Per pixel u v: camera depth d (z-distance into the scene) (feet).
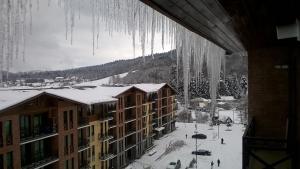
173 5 9.21
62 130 65.98
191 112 191.93
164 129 156.66
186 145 132.05
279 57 25.39
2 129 51.26
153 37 20.95
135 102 112.47
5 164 51.88
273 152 24.61
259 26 15.99
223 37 18.16
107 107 87.97
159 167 100.22
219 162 99.86
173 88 160.35
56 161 64.54
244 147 18.62
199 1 9.19
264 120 26.23
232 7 10.89
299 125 20.52
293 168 18.40
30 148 61.31
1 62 13.69
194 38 24.26
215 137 148.77
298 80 21.02
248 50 27.20
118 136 97.60
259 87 26.55
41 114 63.52
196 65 26.14
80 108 76.07
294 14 13.00
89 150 79.25
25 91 63.52
